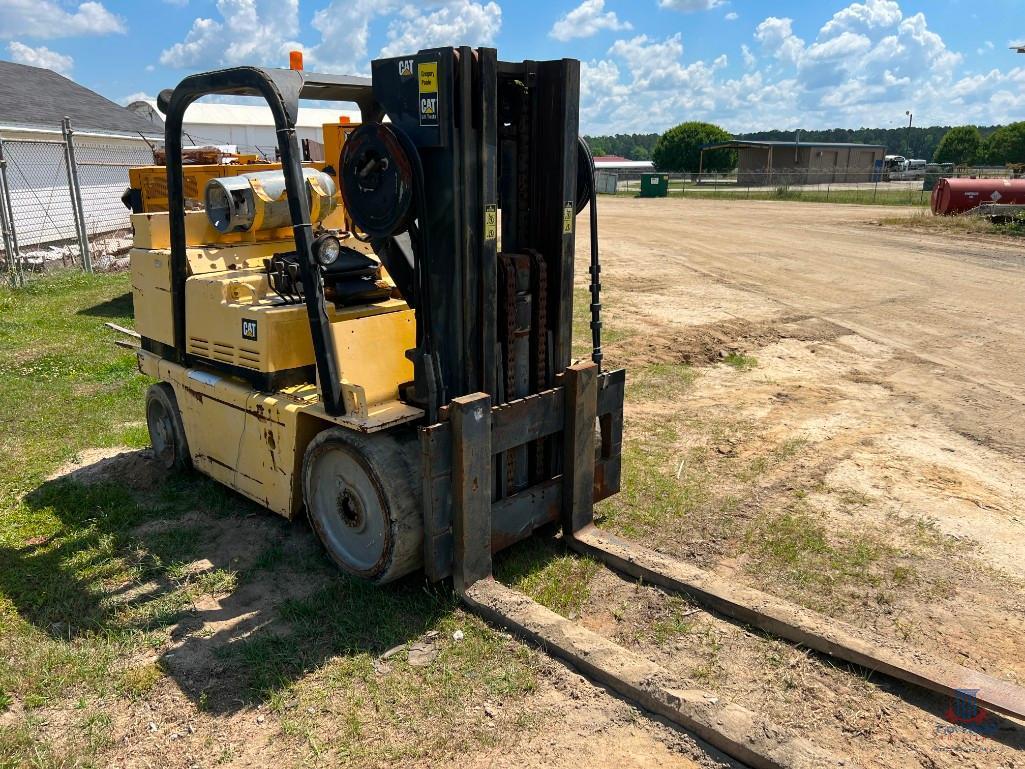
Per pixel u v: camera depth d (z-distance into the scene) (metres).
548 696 3.01
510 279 3.62
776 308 11.34
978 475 5.47
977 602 3.84
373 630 3.43
